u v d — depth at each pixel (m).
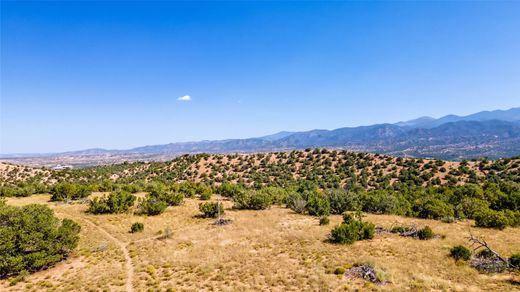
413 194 68.38
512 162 93.44
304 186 88.81
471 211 49.16
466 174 93.25
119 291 23.50
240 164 133.88
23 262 28.81
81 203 66.12
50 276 28.33
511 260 23.08
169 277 25.62
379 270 22.34
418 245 30.59
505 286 19.62
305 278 22.97
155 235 42.06
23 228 30.28
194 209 61.50
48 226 32.22
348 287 20.59
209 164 136.25
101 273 28.00
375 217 48.47
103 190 88.38
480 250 27.80
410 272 22.67
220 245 34.16
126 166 156.50
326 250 29.86
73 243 33.69
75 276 27.86
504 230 37.62
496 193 58.28
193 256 30.64
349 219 45.47
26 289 25.47
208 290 22.44
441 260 25.42
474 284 20.20
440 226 40.34
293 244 32.81
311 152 139.38
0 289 25.62
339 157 129.50
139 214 55.75
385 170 110.12
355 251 29.19
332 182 101.00
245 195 62.44
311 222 45.78
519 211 46.22
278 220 47.94
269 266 26.02
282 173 118.50
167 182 111.88
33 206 34.53
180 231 43.34
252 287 22.06
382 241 32.81
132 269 28.81
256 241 34.91
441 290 19.28
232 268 26.45
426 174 97.06
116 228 45.81
